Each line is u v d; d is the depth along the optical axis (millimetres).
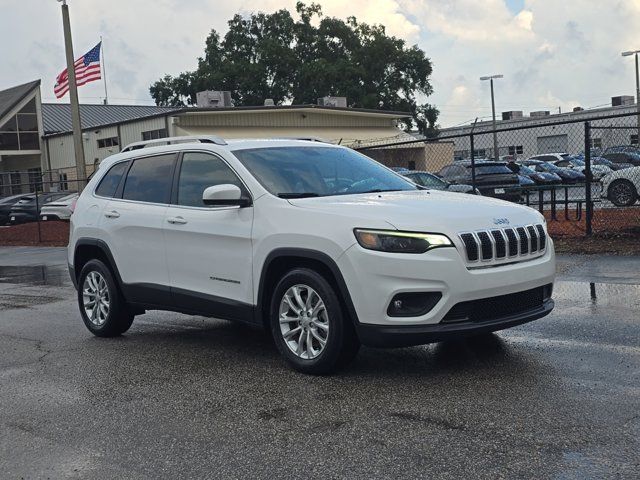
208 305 6211
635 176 18188
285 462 3973
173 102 63469
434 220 5043
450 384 5109
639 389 4746
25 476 3986
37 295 10953
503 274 5102
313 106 39469
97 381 5809
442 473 3689
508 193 19672
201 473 3898
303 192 5926
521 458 3799
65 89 27297
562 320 6773
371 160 6961
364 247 5051
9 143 43844
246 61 59406
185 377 5762
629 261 9805
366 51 59844
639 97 48312
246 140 6609
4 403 5328
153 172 6973
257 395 5172
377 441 4172
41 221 26844
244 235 5816
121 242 7039
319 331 5453
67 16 21688
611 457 3738
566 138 60969
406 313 4996
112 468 4031
